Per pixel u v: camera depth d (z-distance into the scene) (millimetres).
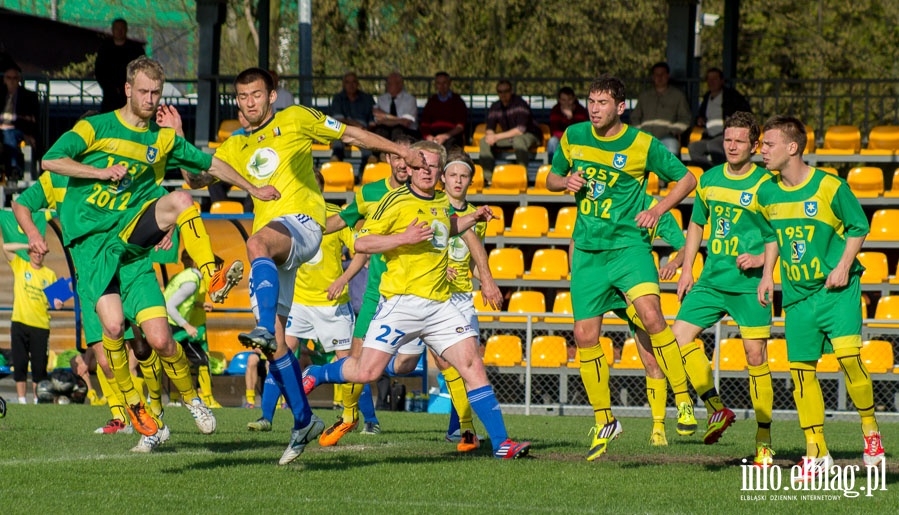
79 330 34594
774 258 20391
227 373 43125
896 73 110125
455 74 105312
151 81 18938
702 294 24000
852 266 19109
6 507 14914
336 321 30203
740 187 23297
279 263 19203
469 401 20984
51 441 23750
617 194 20953
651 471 19484
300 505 15289
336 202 56438
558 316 41219
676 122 55344
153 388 23922
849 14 114188
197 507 15047
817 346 19344
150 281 20297
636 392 45750
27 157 58875
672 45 59031
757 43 116250
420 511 14977
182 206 19438
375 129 58188
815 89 111438
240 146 20672
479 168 56875
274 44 99000
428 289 19766
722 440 27359
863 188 54625
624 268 20969
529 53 107062
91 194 19234
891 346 43906
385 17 105938
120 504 15211
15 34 90438
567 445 24734
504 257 51312
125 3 109750
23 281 42562
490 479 18047
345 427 23188
